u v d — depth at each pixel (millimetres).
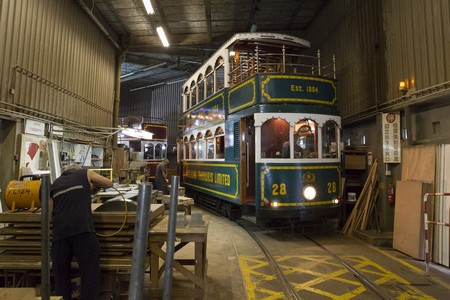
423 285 4555
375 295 4254
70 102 9797
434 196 5707
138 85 25344
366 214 7547
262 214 7008
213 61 10430
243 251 6250
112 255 3650
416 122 6602
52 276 3844
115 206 3893
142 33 14258
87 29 11141
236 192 8234
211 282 4688
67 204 3322
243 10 12281
